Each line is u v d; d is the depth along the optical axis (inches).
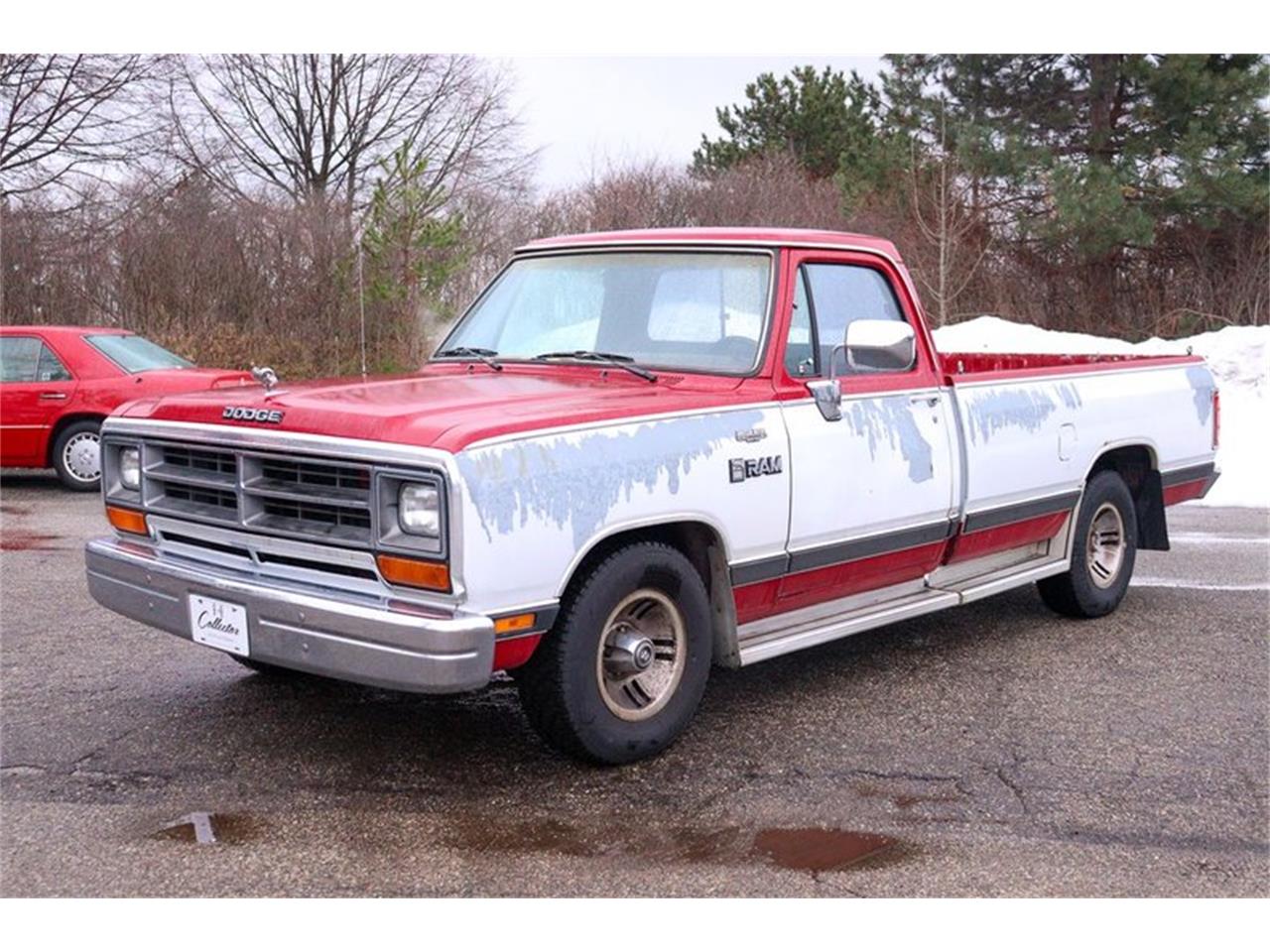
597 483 176.2
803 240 220.2
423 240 851.4
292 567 180.9
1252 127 954.7
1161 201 959.6
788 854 163.3
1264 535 394.9
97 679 234.7
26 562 340.8
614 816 174.4
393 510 167.8
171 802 177.8
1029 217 975.6
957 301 1002.7
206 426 189.6
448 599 163.8
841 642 268.5
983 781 188.9
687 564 193.3
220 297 837.8
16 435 468.1
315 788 183.2
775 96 1384.1
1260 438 550.9
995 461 249.4
